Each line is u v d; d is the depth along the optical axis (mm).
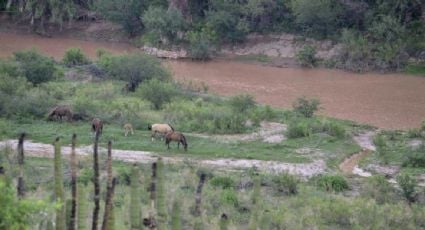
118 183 50469
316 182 56688
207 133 72500
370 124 84938
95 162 27641
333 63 125062
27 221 24703
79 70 98812
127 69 92375
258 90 105250
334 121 83125
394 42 125188
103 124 71312
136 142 66250
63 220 27109
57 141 28922
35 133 67188
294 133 71688
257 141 69938
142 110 79062
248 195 48531
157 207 31203
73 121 72500
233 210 44781
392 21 126250
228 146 67125
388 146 70562
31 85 85000
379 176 57375
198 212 31797
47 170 53469
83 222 27734
